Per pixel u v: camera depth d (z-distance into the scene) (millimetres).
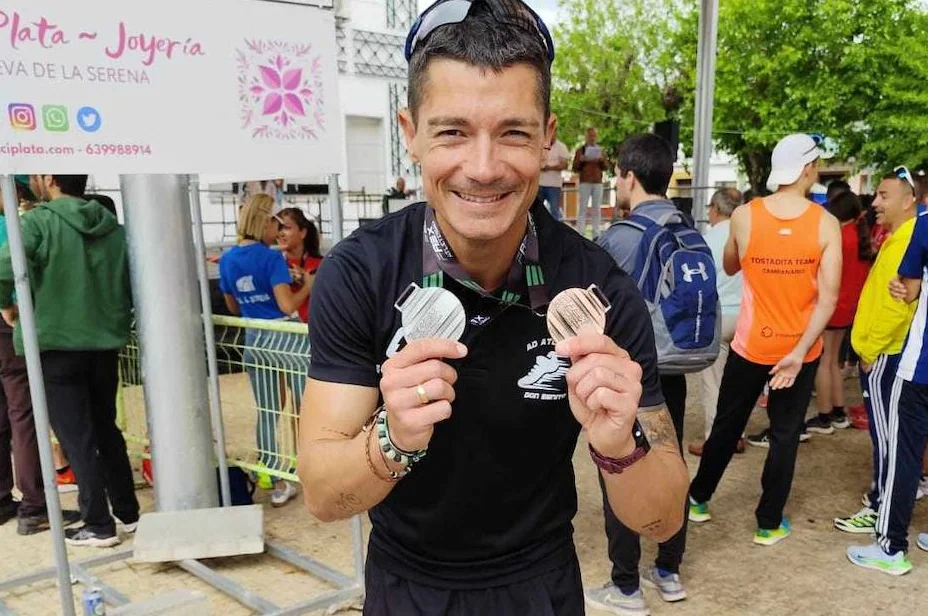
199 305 3459
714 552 3354
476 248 1136
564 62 21781
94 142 2324
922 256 2828
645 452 1153
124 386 4191
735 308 4141
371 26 13172
